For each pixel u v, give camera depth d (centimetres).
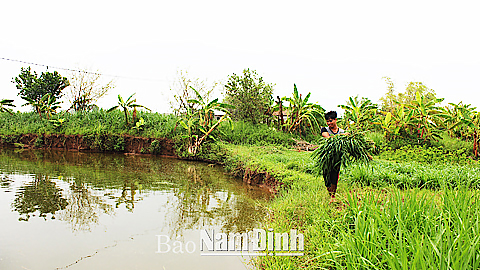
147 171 1091
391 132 1450
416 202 358
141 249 427
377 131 1694
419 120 1402
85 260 394
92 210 604
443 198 375
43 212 582
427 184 614
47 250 421
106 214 580
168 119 1808
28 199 668
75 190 761
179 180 937
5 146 1834
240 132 1680
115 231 494
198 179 961
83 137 1725
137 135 1700
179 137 1561
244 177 936
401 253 238
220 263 383
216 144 1441
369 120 1622
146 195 732
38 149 1747
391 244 264
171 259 396
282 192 677
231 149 1292
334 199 477
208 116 1564
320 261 307
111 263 386
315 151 511
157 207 631
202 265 378
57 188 776
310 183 632
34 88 2688
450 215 313
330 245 315
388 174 655
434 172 679
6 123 1978
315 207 457
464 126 1399
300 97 1753
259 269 342
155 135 1648
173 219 556
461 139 1469
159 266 377
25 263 383
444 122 1444
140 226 518
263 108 1888
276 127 1892
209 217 569
